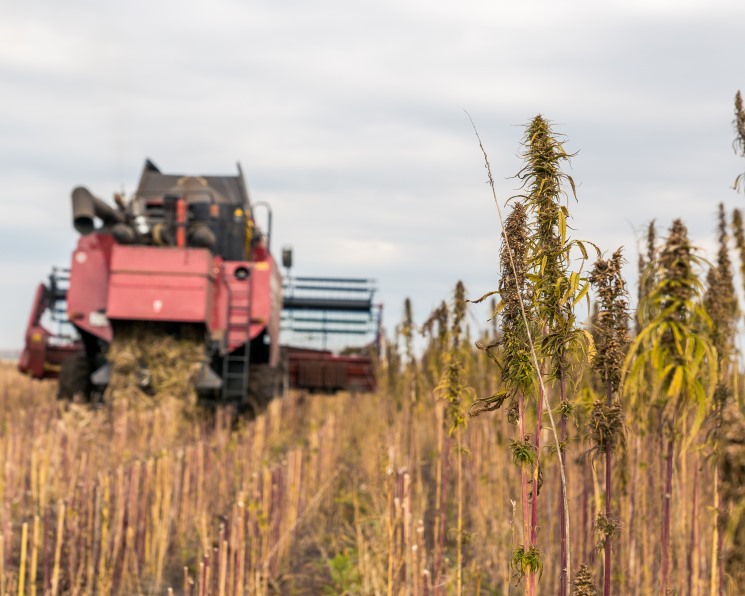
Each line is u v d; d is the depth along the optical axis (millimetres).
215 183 17766
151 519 8172
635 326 4293
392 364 13578
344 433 15977
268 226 17922
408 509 6270
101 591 6906
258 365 15695
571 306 3172
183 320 13688
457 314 6930
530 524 3236
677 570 5270
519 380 3213
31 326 17625
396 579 6309
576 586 3350
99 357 15484
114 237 13977
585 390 4676
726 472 2195
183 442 11719
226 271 14836
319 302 21312
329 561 7984
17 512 8898
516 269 3211
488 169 3111
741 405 3869
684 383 2900
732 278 4895
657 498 5293
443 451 6762
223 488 9727
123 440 10953
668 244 2904
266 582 7164
